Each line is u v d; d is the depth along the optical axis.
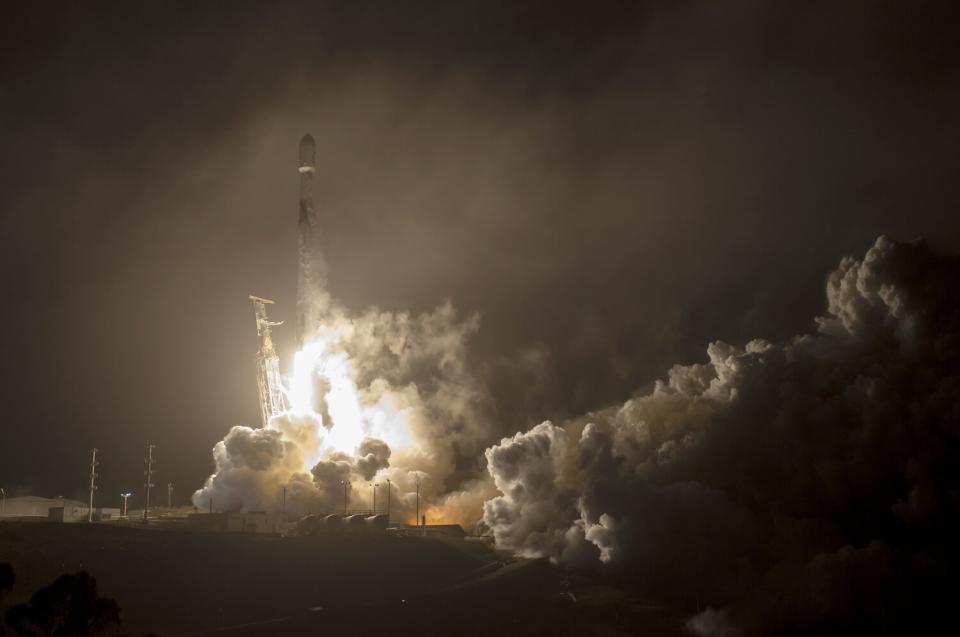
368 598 128.25
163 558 137.50
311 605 124.56
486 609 124.50
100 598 96.62
